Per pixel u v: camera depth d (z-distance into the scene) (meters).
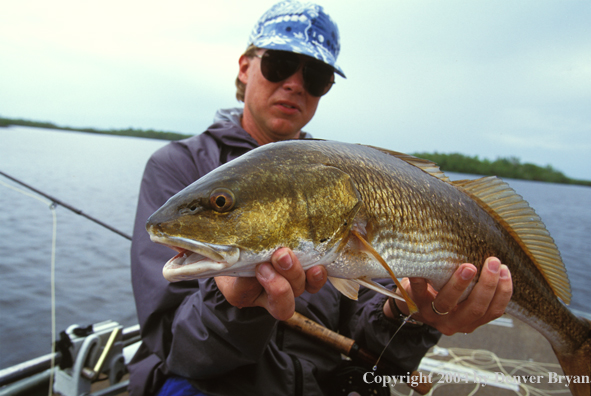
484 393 3.14
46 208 12.52
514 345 4.02
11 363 4.71
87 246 9.41
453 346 3.99
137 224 2.24
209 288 1.73
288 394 1.97
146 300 2.00
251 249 1.27
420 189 1.68
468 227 1.79
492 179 1.96
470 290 1.81
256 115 2.78
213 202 1.25
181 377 1.96
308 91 2.72
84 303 6.51
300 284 1.34
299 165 1.39
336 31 2.94
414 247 1.62
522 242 2.01
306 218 1.34
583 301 8.63
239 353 1.74
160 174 2.37
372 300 2.40
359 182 1.50
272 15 2.76
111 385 2.64
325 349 2.27
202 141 2.56
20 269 7.69
